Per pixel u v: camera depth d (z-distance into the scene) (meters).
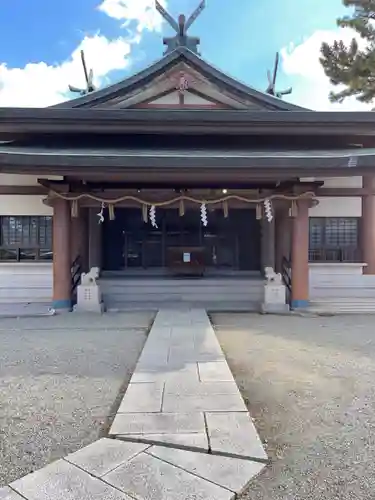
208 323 7.54
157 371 4.66
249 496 2.39
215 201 8.83
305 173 7.75
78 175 8.21
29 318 8.40
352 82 14.08
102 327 7.46
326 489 2.47
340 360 5.29
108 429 3.26
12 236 10.64
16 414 3.57
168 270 11.78
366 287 10.69
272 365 5.07
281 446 3.00
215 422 3.29
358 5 13.69
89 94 10.20
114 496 2.34
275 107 10.45
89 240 11.80
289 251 10.58
